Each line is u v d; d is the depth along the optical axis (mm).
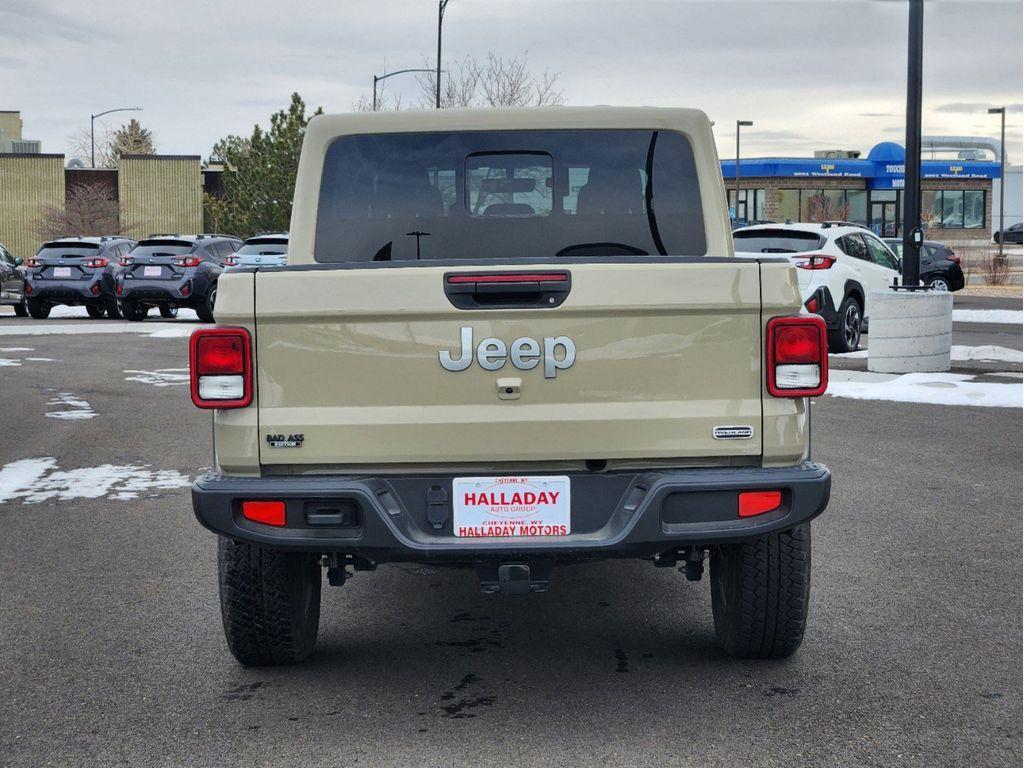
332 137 5305
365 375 4238
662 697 4523
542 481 4297
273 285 4219
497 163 5316
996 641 5145
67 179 61406
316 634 5082
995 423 11281
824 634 5270
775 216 70812
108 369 16719
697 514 4270
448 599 5945
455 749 4047
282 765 3930
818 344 4270
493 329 4227
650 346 4254
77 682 4738
